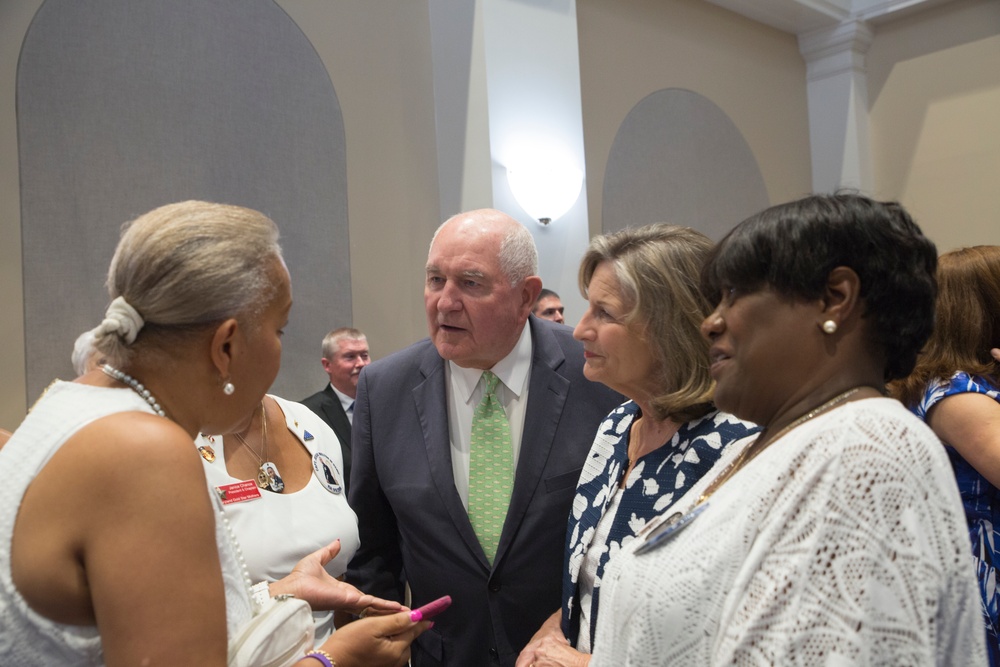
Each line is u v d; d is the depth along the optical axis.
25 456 0.99
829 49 7.31
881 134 7.30
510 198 4.82
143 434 0.98
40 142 3.76
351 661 1.25
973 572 0.79
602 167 5.93
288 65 4.61
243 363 1.11
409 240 5.07
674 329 1.45
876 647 0.73
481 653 1.90
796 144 7.34
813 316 0.88
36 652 0.95
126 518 0.94
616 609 0.97
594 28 5.95
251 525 1.71
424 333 4.99
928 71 7.05
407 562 2.02
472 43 4.82
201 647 0.95
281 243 4.52
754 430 1.39
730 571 0.84
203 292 1.05
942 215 6.98
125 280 1.07
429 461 1.99
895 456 0.78
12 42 3.72
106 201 3.93
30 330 3.70
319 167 4.70
